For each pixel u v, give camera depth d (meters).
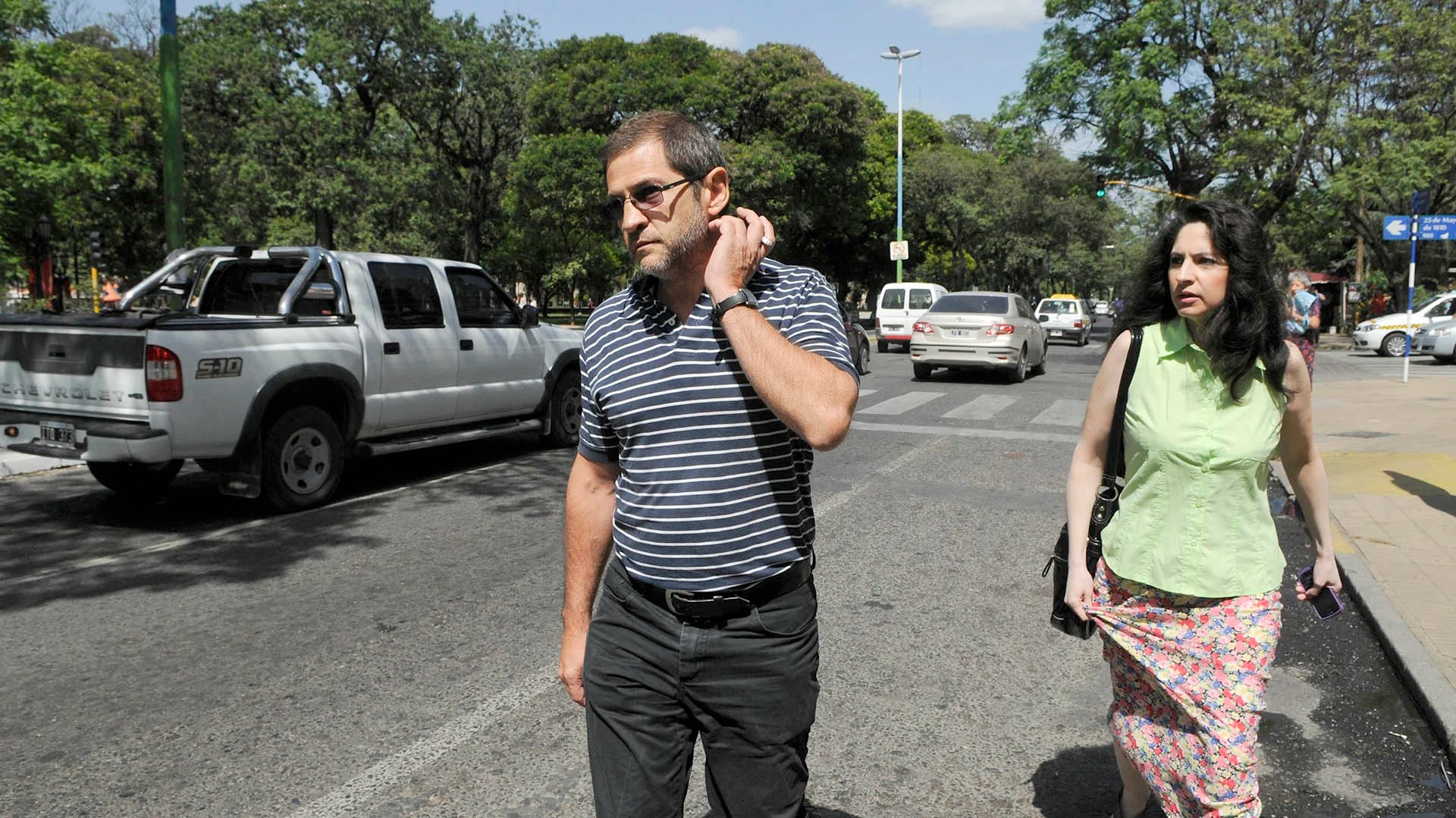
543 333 9.59
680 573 1.92
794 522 1.95
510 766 3.45
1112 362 2.48
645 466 1.93
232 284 8.18
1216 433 2.33
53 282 30.08
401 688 4.11
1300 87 24.70
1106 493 2.52
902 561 5.99
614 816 2.04
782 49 35.47
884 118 50.59
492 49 34.66
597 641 2.07
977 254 55.78
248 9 31.33
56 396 6.87
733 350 1.83
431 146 36.22
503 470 8.94
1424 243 38.28
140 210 32.31
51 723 3.82
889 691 4.09
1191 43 25.67
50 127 21.95
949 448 9.95
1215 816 2.38
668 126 1.88
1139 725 2.51
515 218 37.47
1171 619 2.41
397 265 8.09
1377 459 9.17
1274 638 2.39
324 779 3.36
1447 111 26.48
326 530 6.79
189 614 5.08
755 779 2.01
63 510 7.38
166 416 6.41
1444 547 5.99
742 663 1.94
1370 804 3.20
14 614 5.10
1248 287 2.25
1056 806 3.19
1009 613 5.04
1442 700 3.73
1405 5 25.25
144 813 3.16
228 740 3.66
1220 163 25.05
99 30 33.91
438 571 5.82
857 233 41.16
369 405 7.69
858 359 18.38
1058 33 26.72
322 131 30.42
